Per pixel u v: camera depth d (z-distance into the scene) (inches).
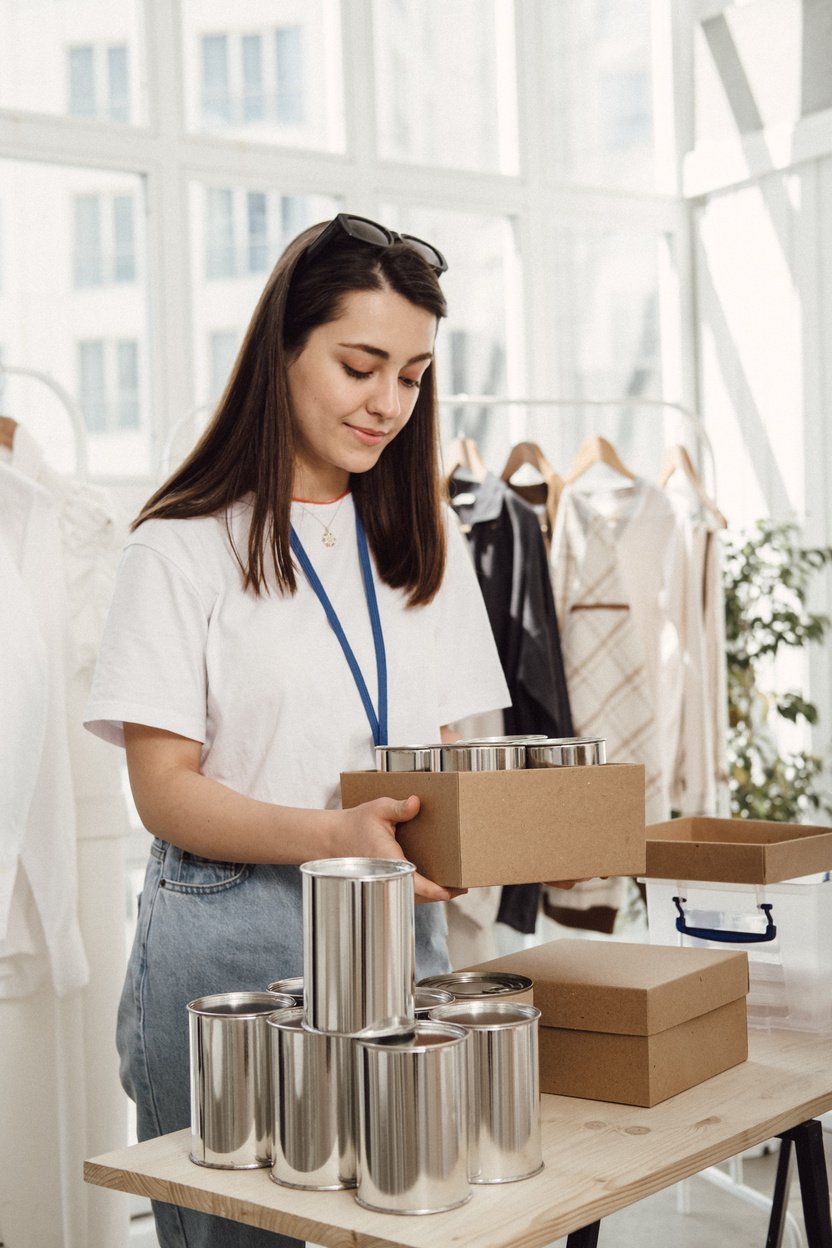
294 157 141.2
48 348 128.5
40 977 95.1
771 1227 65.5
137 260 132.8
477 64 156.9
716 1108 51.7
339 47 145.3
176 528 60.6
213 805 55.7
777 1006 65.0
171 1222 59.6
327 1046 43.4
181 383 133.9
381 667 63.2
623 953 59.3
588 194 162.1
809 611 153.9
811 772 149.0
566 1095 53.8
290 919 59.7
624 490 131.5
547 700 114.8
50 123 126.8
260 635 60.2
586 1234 47.3
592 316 163.8
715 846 65.0
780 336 158.2
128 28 132.5
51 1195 97.2
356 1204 42.2
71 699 98.0
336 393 59.7
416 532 65.4
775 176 157.9
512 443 158.6
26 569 94.9
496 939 143.1
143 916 61.8
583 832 50.7
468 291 155.9
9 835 89.6
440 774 48.5
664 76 168.1
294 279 61.2
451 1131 41.6
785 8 155.1
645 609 127.5
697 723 125.7
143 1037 60.4
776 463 159.0
